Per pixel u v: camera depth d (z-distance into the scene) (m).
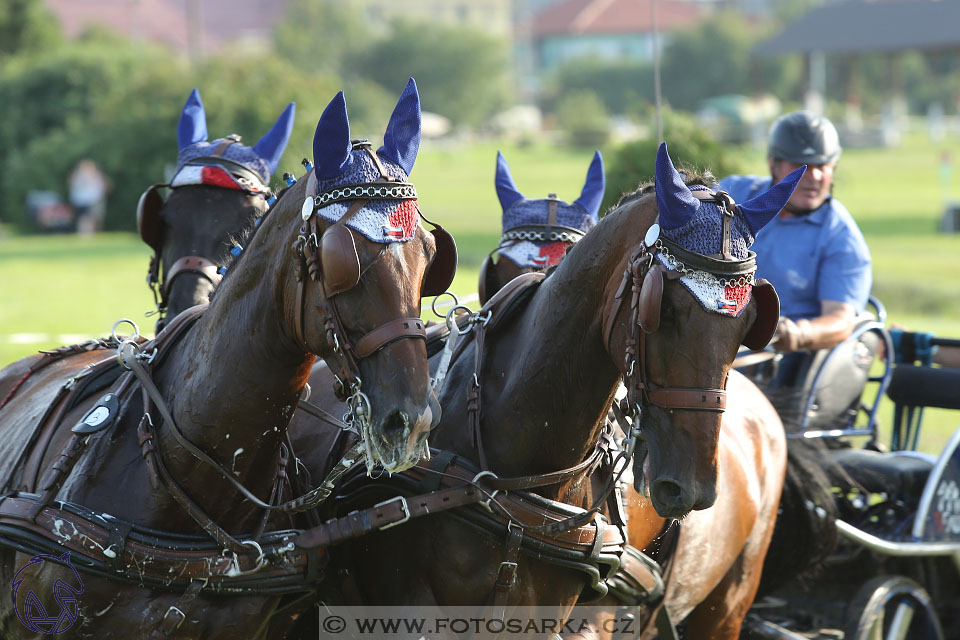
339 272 4.52
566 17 194.62
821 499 8.14
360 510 6.05
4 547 5.55
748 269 4.99
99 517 5.22
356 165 4.72
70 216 48.12
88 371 5.98
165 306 7.64
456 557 5.71
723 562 7.38
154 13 158.00
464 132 142.38
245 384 5.16
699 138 15.66
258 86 44.12
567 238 7.62
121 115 48.16
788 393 8.60
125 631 5.20
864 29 85.31
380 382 4.55
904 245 35.47
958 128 110.44
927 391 9.11
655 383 5.02
